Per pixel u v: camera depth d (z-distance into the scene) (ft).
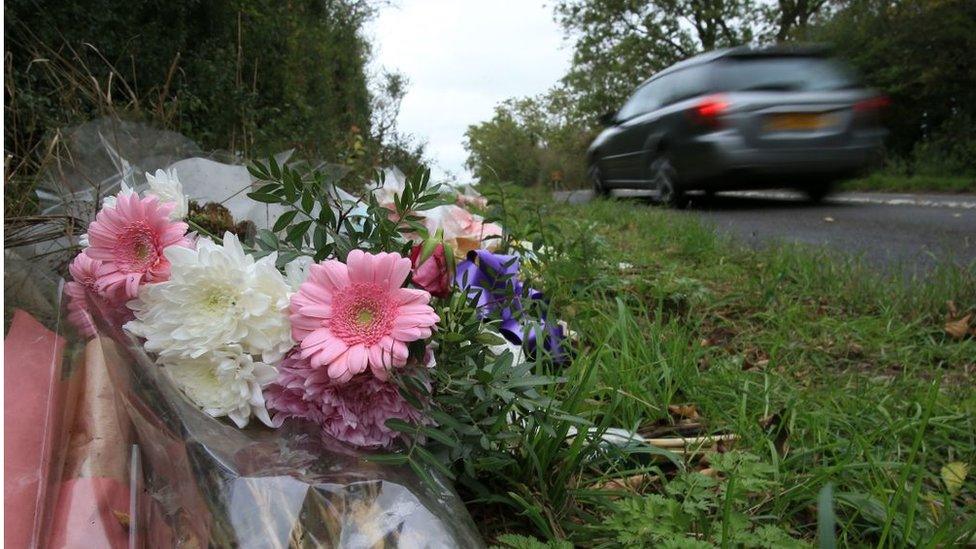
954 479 5.20
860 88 25.34
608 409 5.53
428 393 3.72
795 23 78.48
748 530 4.46
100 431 3.48
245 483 3.18
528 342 6.29
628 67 86.33
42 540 2.81
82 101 10.00
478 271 5.86
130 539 3.04
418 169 4.40
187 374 3.60
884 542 4.30
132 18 15.78
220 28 20.35
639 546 4.04
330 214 4.40
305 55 28.09
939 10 51.06
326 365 3.51
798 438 5.65
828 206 27.48
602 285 9.53
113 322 3.89
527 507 4.21
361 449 3.68
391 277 3.54
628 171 30.76
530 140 63.00
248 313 3.57
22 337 3.75
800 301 10.39
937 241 17.49
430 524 3.25
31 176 7.01
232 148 12.88
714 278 12.19
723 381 6.63
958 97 53.11
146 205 3.95
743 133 24.43
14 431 3.13
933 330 9.11
